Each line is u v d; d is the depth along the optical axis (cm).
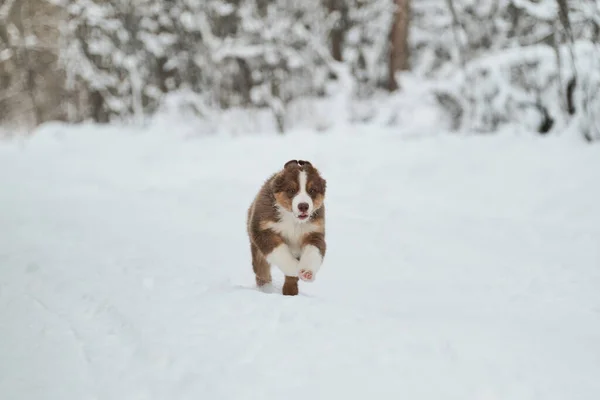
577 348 449
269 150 1719
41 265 729
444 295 680
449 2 1908
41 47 3131
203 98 2541
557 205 1188
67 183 1622
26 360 455
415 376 395
